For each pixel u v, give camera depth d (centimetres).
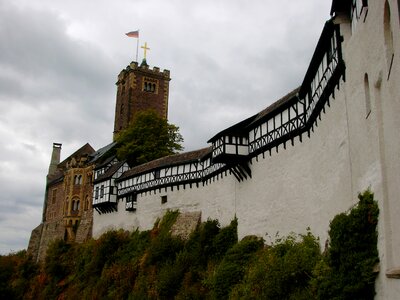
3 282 6531
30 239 8412
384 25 1478
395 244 1455
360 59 1830
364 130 1795
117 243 5428
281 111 3272
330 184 2367
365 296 1636
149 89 8819
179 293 3612
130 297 4291
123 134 7238
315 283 2131
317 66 2605
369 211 1661
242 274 3114
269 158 3406
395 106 1388
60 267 6003
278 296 2402
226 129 3709
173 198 5091
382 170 1566
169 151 7125
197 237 4209
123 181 6134
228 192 4112
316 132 2656
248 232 3603
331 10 2123
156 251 4444
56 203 8281
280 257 2694
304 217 2856
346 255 1712
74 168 7650
